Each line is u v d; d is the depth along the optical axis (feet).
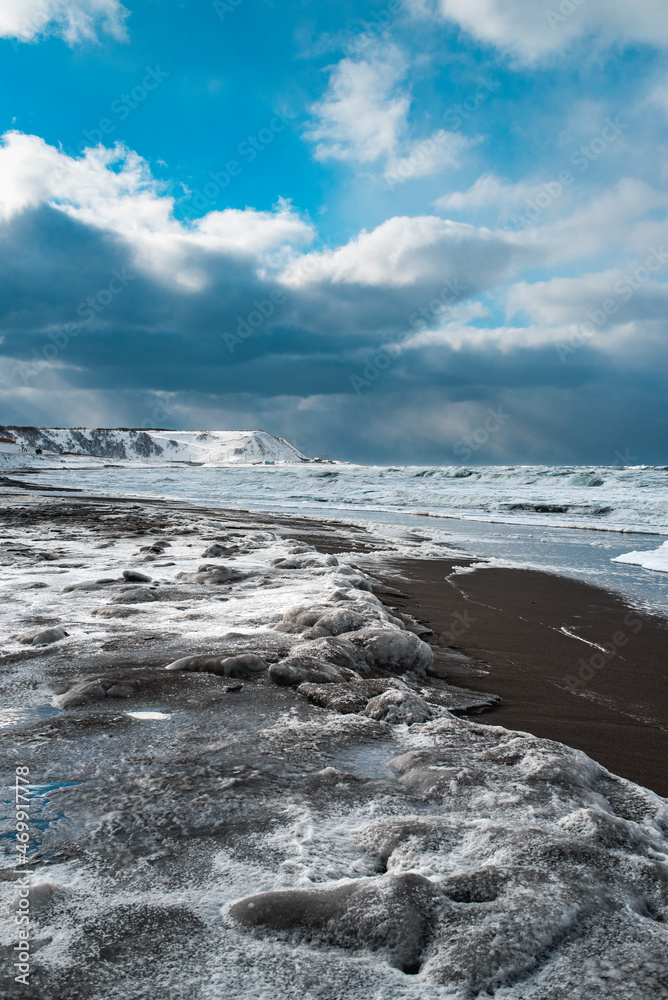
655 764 11.44
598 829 7.19
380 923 5.49
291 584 23.80
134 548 34.94
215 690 12.42
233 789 8.25
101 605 20.01
